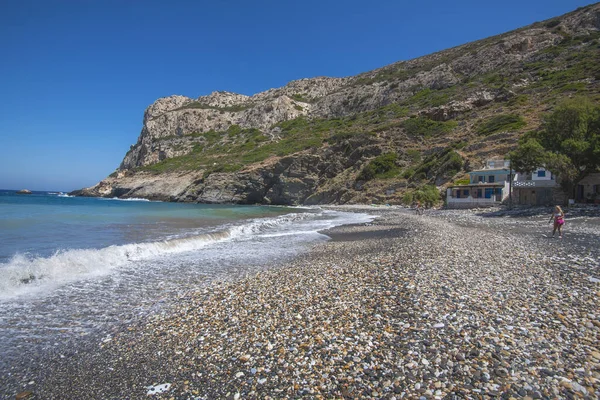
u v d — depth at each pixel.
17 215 32.16
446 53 143.75
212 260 15.24
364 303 8.14
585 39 95.50
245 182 92.31
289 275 11.73
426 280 9.62
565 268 10.55
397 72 147.88
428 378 4.96
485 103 84.06
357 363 5.48
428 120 85.31
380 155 78.56
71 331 7.45
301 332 6.75
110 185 123.81
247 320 7.61
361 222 33.28
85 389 5.28
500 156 56.22
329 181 84.44
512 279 9.51
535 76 86.88
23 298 9.67
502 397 4.46
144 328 7.52
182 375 5.55
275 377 5.29
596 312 6.97
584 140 31.92
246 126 148.50
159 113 178.25
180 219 33.44
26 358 6.28
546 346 5.67
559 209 18.45
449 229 22.44
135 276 12.30
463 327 6.47
